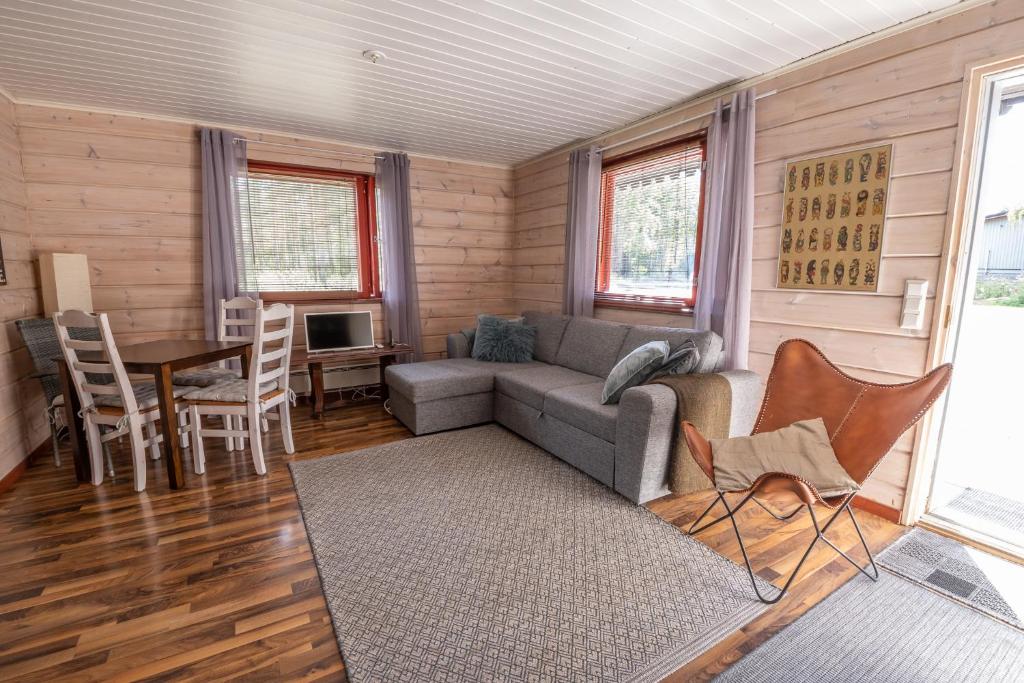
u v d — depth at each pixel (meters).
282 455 3.06
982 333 3.71
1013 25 1.84
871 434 1.89
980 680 1.41
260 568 1.92
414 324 4.52
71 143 3.29
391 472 2.80
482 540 2.11
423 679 1.40
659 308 3.52
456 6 2.02
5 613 1.66
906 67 2.14
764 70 2.68
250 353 3.28
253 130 3.82
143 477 2.57
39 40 2.31
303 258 4.27
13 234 2.98
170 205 3.62
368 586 1.80
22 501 2.46
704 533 2.18
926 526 2.25
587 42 2.35
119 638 1.55
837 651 1.52
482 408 3.61
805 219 2.55
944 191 2.06
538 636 1.56
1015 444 3.15
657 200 3.53
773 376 2.27
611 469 2.53
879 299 2.29
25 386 2.96
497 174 4.98
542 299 4.75
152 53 2.46
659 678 1.41
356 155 4.23
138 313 3.62
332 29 2.22
